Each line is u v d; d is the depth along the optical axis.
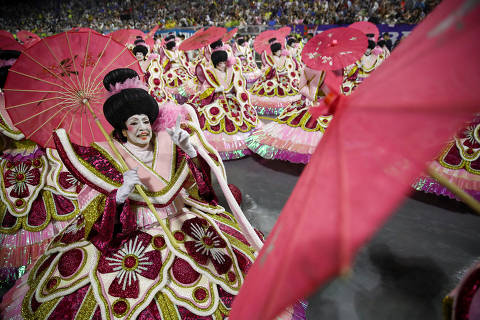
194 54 9.51
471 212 2.85
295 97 6.38
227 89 4.24
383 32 8.84
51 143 1.75
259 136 4.10
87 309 1.39
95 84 1.68
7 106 1.61
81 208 1.53
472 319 0.89
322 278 0.35
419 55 0.52
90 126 1.76
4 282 2.12
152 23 17.75
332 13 12.40
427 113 0.44
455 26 0.46
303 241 0.42
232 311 0.74
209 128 4.16
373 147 0.47
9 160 2.21
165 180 1.59
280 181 3.57
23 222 2.20
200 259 1.56
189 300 1.46
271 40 6.40
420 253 2.35
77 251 1.54
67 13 19.59
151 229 1.59
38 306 1.41
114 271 1.45
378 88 0.56
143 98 1.48
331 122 0.65
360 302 1.94
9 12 20.00
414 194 3.18
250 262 1.80
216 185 3.50
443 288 2.03
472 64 0.42
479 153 2.77
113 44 1.65
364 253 2.36
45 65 1.57
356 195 0.41
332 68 3.12
